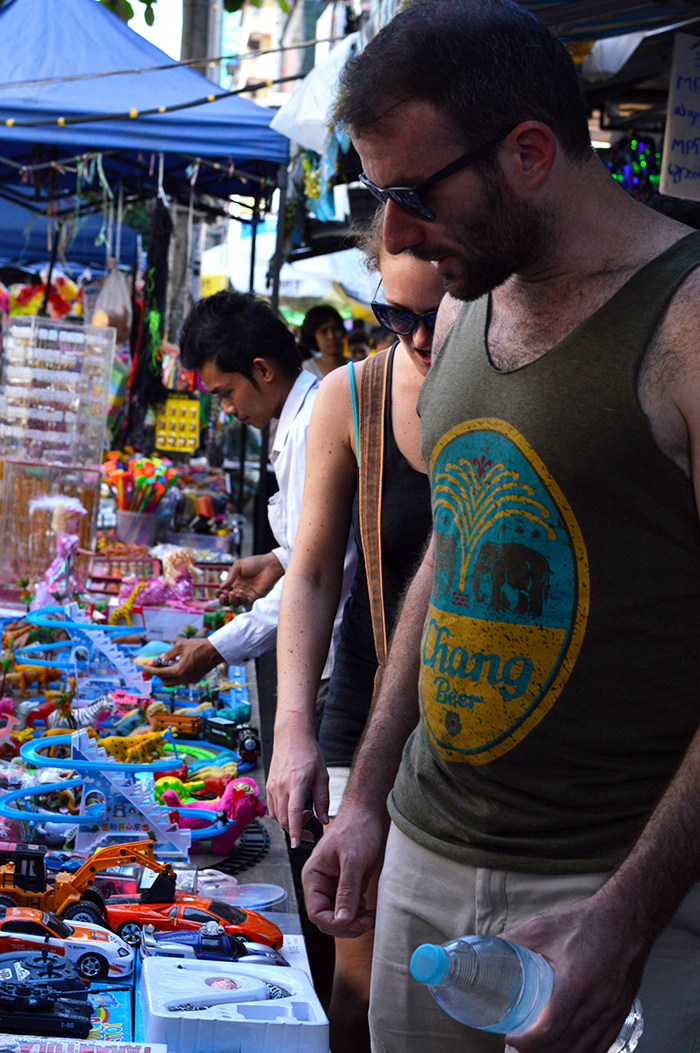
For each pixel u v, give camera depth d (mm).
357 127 1131
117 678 3307
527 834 1239
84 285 10203
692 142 4004
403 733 1553
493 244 1132
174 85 6062
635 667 1156
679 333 1080
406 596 1629
